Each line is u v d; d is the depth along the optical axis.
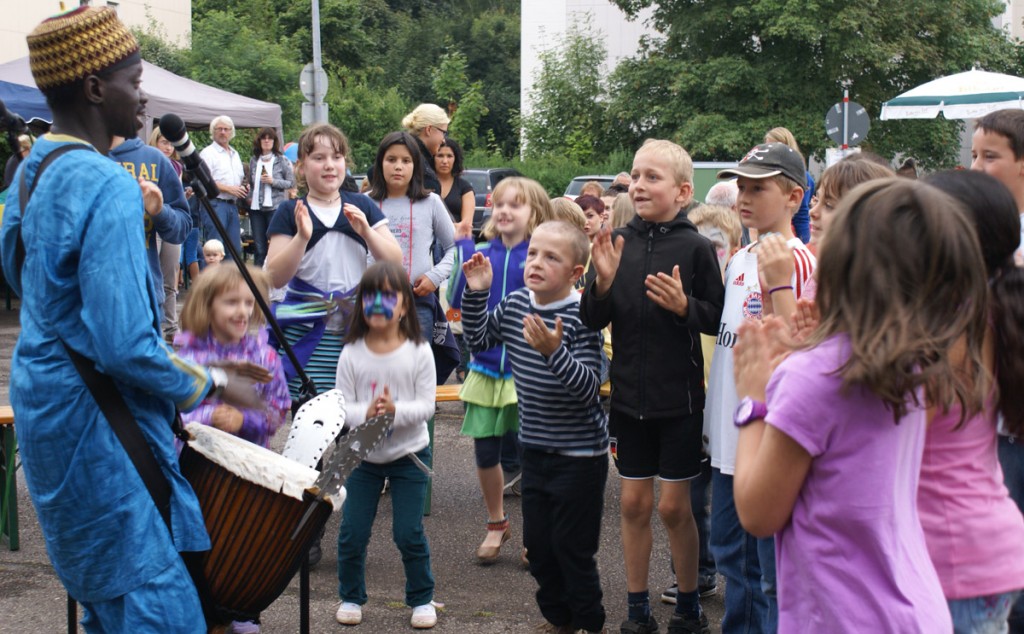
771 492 2.10
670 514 3.77
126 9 28.19
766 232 3.60
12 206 2.63
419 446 4.04
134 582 2.51
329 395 3.35
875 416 2.04
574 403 3.70
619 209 6.03
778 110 26.89
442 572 4.69
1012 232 2.49
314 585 4.51
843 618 2.05
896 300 1.97
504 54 62.50
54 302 2.50
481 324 3.98
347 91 33.91
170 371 2.51
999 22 34.03
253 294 3.55
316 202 4.80
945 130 27.31
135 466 2.53
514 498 5.79
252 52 28.67
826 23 26.05
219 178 13.08
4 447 4.82
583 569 3.74
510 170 20.41
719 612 4.30
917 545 2.13
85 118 2.66
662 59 28.34
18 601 4.26
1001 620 2.31
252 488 2.75
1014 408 2.38
